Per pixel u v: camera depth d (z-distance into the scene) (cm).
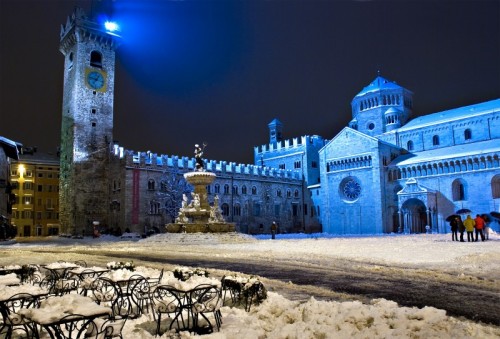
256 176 9531
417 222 8156
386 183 8594
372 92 10181
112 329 704
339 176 9306
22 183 10562
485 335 732
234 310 947
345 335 717
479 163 7350
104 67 8631
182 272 1207
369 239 4856
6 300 789
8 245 4431
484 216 4850
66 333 811
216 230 4809
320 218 9994
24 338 785
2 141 5878
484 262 1950
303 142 10712
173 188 7744
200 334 786
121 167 7525
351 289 1287
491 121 8181
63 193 8281
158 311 816
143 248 3500
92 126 8244
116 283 999
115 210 7600
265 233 9475
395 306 906
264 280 1473
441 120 8938
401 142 9531
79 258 2488
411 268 1781
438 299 1127
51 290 1180
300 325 784
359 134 8956
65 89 8750
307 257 2367
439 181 7844
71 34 8400
